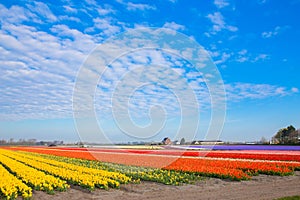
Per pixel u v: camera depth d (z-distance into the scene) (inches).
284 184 658.8
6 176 703.7
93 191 581.9
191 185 645.9
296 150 1656.0
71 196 543.5
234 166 874.8
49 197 535.2
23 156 1427.2
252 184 661.9
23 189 558.9
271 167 840.3
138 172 775.1
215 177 748.0
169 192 572.4
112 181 628.1
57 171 800.3
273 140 2746.1
